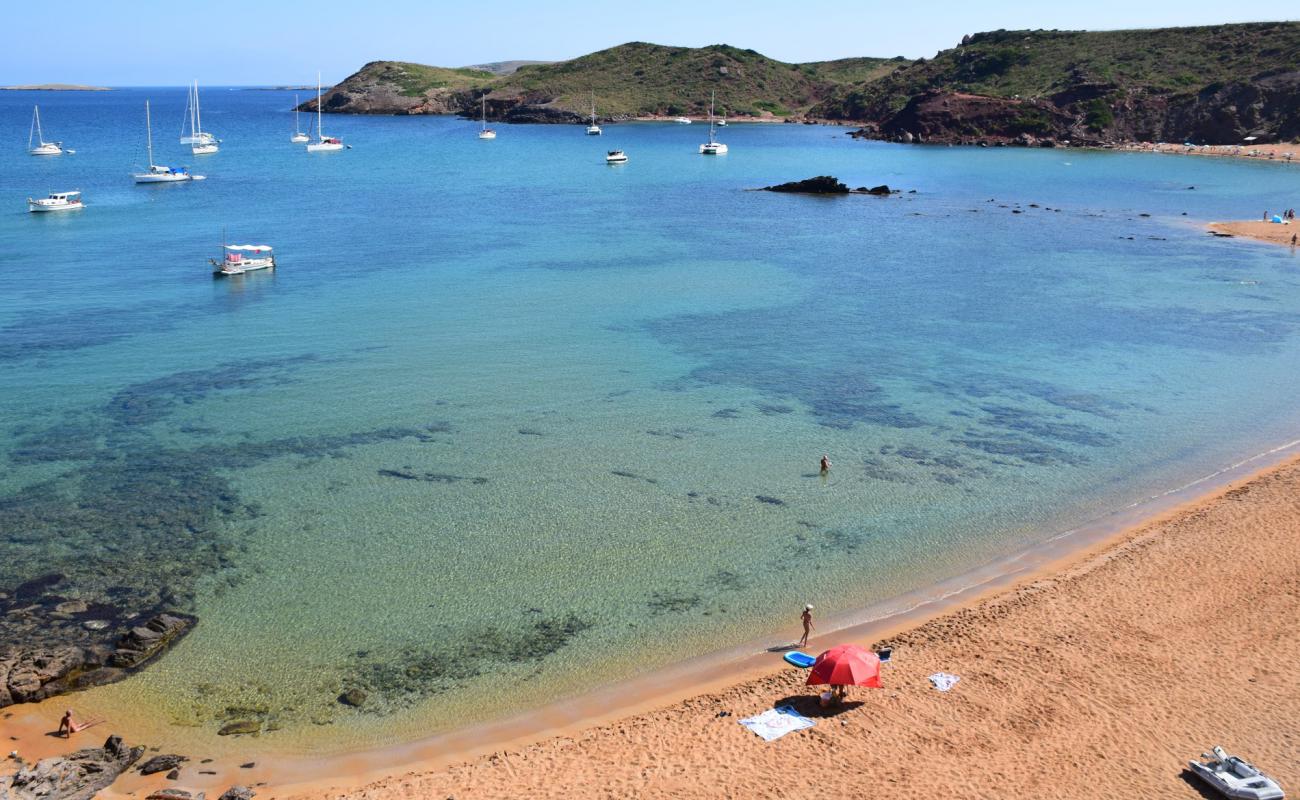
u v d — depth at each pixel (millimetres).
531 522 37469
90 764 23750
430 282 79188
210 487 40062
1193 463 43750
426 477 41406
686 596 32438
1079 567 33688
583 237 103375
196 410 48719
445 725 25812
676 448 45000
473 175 167125
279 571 33594
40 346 58906
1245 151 193375
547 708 26516
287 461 42781
